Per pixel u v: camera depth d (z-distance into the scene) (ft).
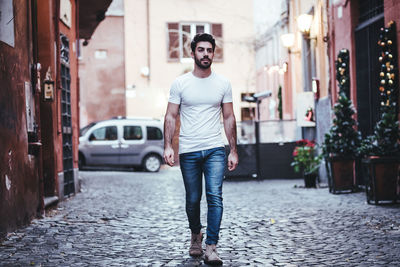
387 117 31.32
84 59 90.63
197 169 18.39
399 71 32.37
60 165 36.52
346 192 37.81
